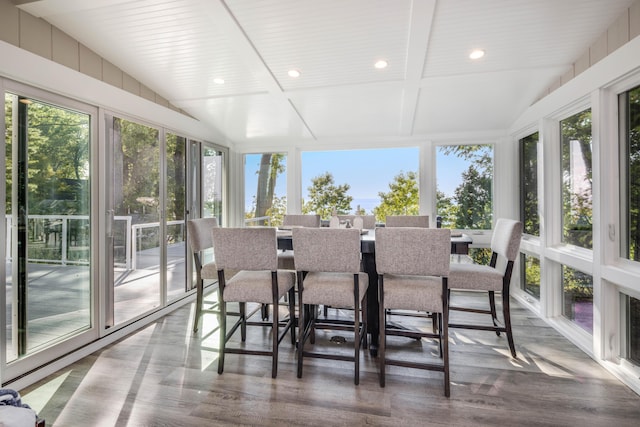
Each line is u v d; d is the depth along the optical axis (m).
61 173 2.24
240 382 1.96
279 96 3.10
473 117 3.52
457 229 4.05
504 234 2.42
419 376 2.03
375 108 3.36
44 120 2.12
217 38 2.19
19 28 1.90
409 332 2.02
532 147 3.38
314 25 2.01
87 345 2.36
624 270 1.95
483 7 1.83
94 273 2.46
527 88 2.83
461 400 1.78
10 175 1.94
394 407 1.72
